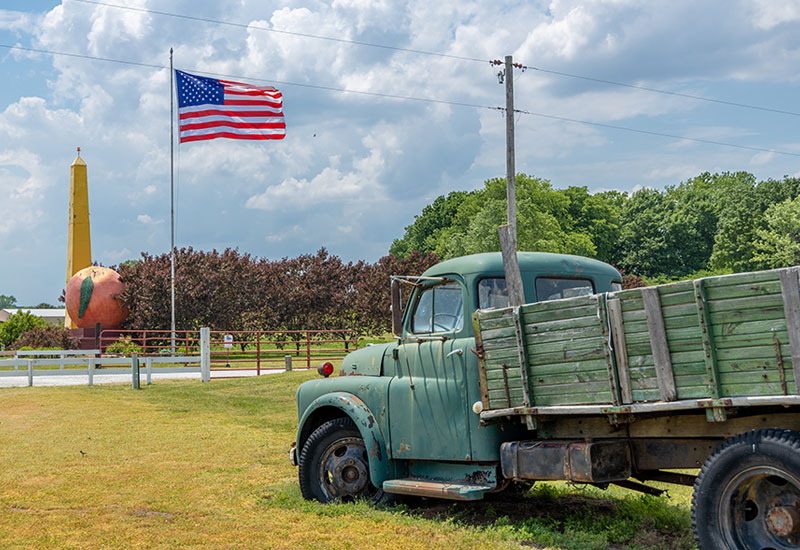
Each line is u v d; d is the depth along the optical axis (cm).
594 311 527
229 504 750
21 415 1559
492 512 687
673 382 482
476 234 5741
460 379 638
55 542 612
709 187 11162
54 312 9431
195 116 2392
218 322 3928
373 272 4528
